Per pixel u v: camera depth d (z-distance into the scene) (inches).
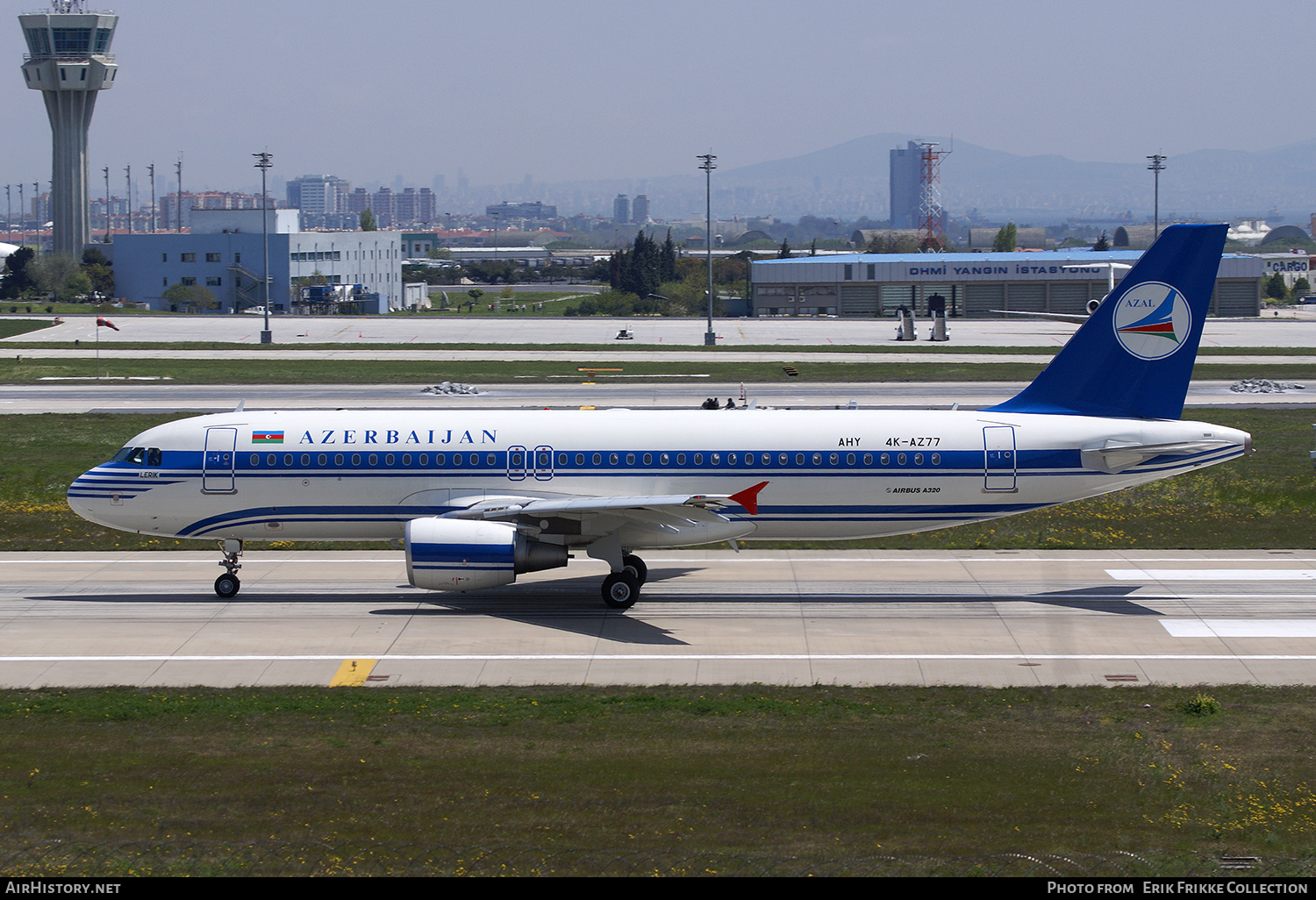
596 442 4758.9
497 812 2709.2
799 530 4835.1
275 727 3312.0
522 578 5128.0
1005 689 3671.3
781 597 4800.7
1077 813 2719.0
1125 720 3376.0
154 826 2635.3
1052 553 5570.9
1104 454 4734.3
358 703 3531.0
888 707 3496.6
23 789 2851.9
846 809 2733.8
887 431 4788.4
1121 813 2721.5
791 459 4751.5
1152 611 4584.2
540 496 4722.0
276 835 2586.1
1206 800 2800.2
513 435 4766.2
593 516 4532.5
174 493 4739.2
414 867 2426.2
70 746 3152.1
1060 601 4734.3
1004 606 4667.8
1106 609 4616.1
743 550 5634.8
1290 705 3513.8
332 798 2792.8
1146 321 4776.1
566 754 3105.3
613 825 2635.3
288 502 4741.6
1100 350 4835.1
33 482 7155.5
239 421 4835.1
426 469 4734.3
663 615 4544.8
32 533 5821.9
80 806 2751.0
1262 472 7509.8
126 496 4751.5
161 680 3772.1
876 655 4050.2
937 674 3858.3
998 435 4771.2
